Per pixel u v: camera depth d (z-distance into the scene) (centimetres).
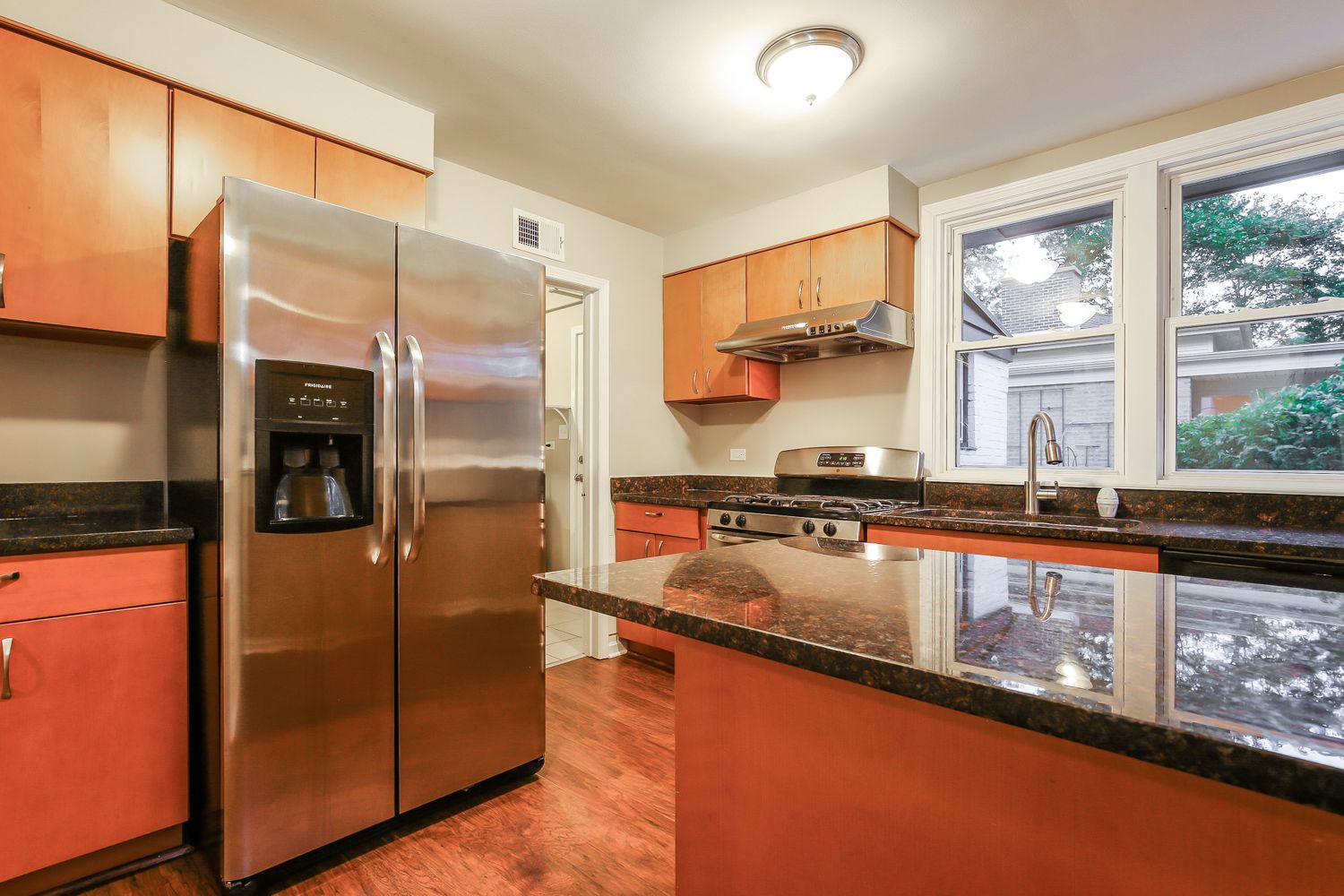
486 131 255
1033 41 199
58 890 152
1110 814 60
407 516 181
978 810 69
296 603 161
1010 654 61
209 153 189
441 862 168
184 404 184
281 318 159
